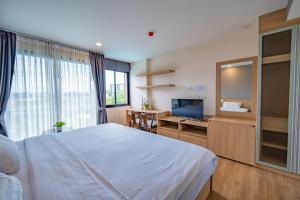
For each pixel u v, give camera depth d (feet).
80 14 6.45
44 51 9.49
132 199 2.67
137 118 12.86
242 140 7.89
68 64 10.68
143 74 14.05
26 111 8.75
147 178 3.33
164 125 12.28
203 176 4.33
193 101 10.90
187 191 3.53
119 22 7.25
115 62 14.85
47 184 3.10
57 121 10.09
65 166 3.86
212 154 4.98
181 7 6.02
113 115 14.87
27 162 4.17
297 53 6.03
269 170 7.13
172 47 11.32
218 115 10.00
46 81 9.57
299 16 5.84
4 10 6.05
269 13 6.56
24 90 8.68
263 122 7.36
